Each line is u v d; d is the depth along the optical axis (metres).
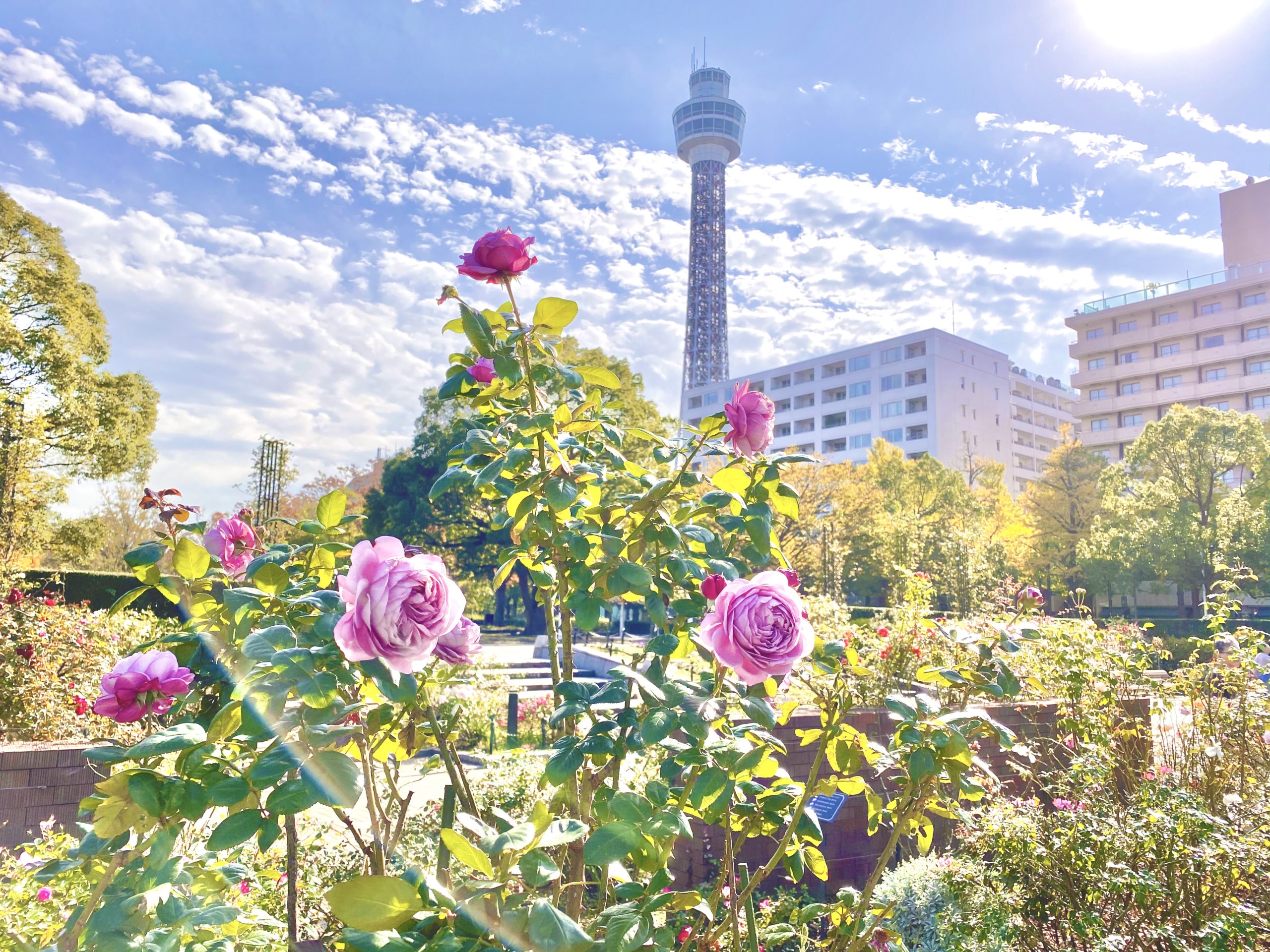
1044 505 43.91
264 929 1.99
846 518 42.22
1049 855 4.18
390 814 2.23
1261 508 33.88
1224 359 63.84
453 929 1.32
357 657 1.43
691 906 1.63
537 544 2.36
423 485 42.22
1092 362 71.81
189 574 1.92
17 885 2.96
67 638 8.24
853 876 5.49
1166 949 3.74
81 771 4.92
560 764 1.82
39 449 21.80
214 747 1.51
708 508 2.37
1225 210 73.00
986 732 2.34
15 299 27.22
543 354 2.33
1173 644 21.30
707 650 2.19
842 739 2.37
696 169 118.44
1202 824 3.88
